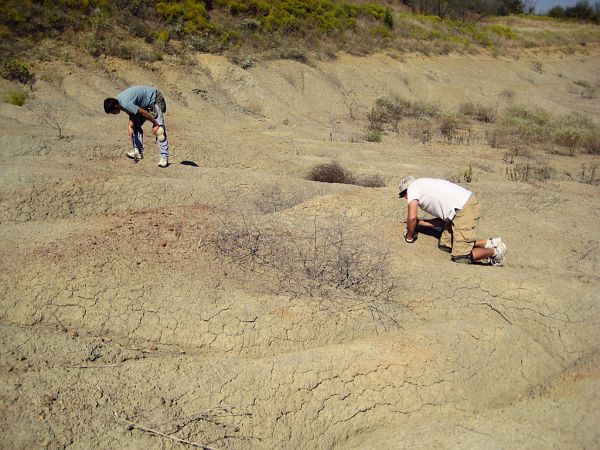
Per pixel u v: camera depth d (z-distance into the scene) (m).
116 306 4.89
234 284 5.37
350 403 4.33
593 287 6.13
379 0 35.81
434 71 24.64
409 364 4.62
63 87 14.15
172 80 16.50
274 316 5.00
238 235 6.23
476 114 20.44
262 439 3.99
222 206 7.37
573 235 7.93
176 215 6.70
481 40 31.72
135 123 8.14
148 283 5.15
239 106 16.84
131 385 4.11
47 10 16.28
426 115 19.52
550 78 30.23
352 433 4.24
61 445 3.58
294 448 4.04
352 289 5.62
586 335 5.43
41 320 4.74
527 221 8.21
